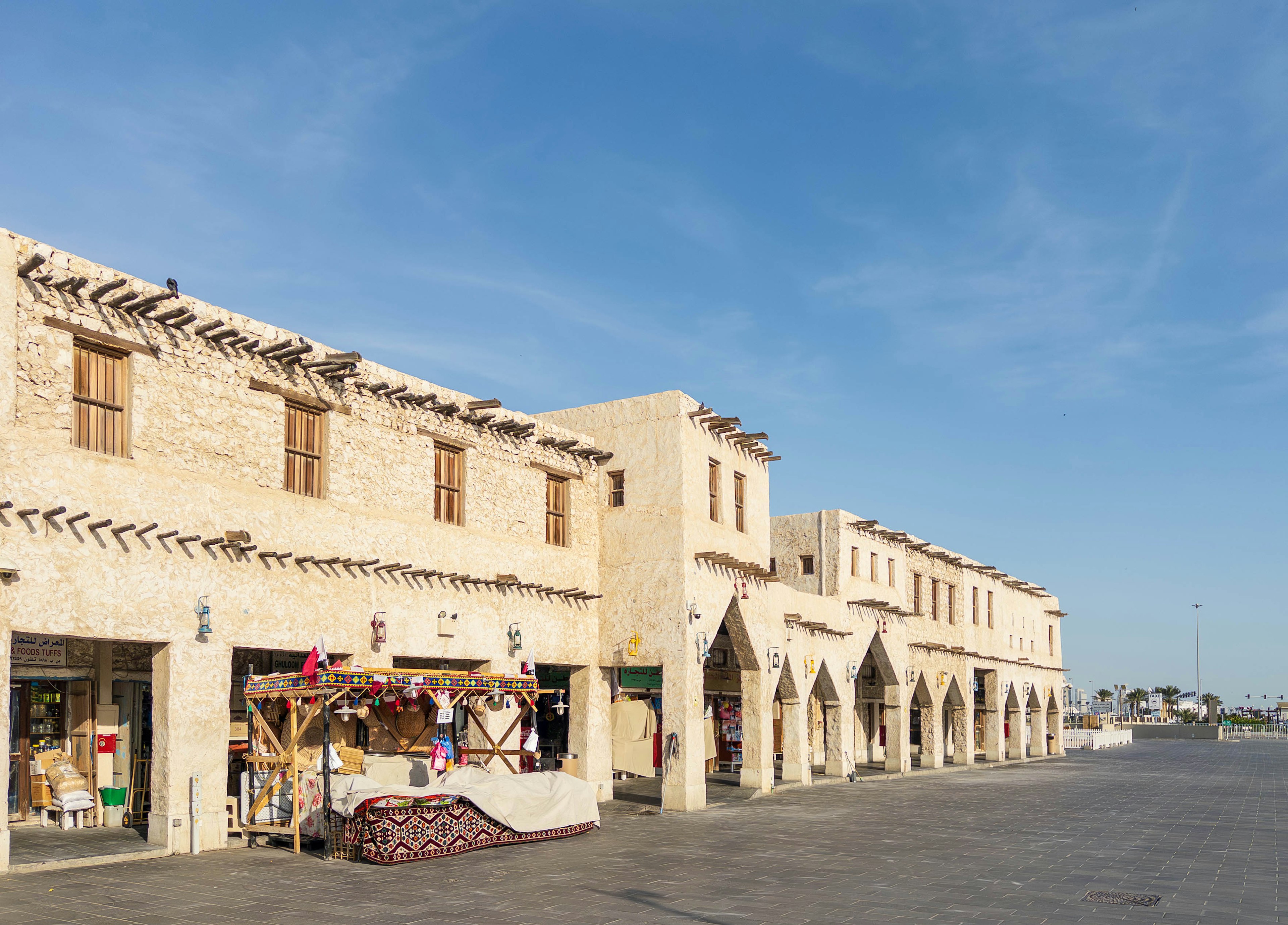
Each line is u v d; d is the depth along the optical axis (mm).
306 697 15234
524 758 19016
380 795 14109
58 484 13094
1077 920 11125
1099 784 31922
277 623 15797
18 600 12523
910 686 36688
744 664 26047
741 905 11625
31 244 13102
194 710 14492
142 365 14320
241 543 15219
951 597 42125
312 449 17031
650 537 22812
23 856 13180
